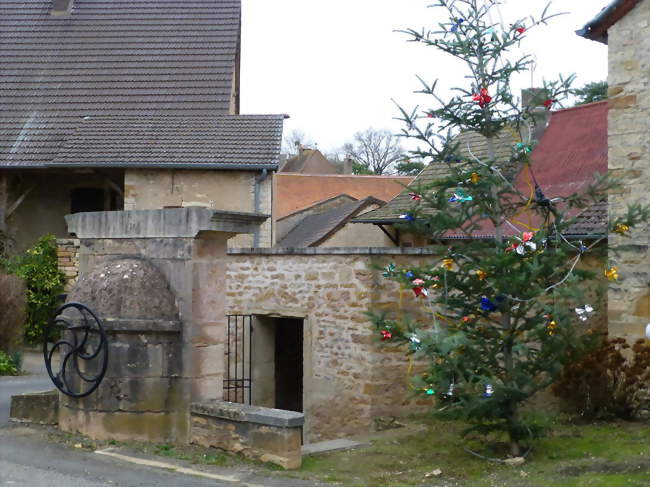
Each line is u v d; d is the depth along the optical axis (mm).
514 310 6949
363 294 9539
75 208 21016
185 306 7203
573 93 6871
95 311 7219
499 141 12961
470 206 6918
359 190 32469
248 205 18250
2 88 21219
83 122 19938
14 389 10969
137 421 7176
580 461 6723
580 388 8695
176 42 22500
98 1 24016
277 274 10617
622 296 9258
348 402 9633
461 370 6578
